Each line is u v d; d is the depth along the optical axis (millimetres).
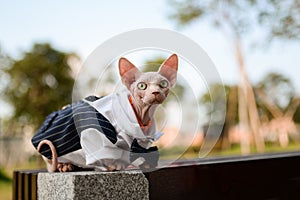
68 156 1662
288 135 8289
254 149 7633
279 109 8383
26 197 2000
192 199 1946
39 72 6879
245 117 7723
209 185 2043
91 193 1454
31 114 6754
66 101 6883
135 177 1528
